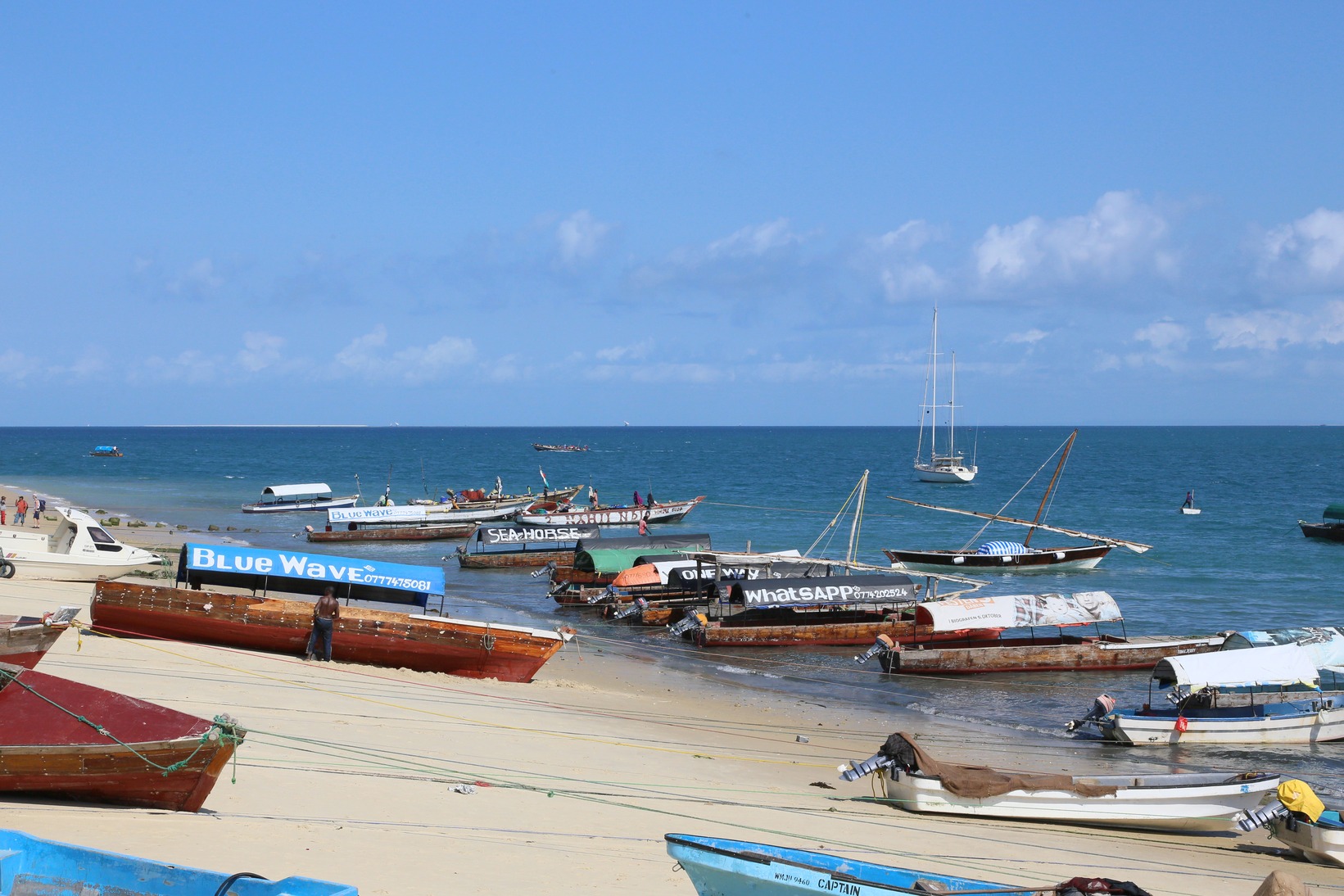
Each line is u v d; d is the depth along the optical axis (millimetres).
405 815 16000
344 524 79500
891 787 20578
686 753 23891
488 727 24016
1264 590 56719
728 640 41000
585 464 193750
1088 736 28844
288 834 14211
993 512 100562
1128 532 84625
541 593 54031
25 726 14125
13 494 109125
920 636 41031
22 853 10344
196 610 29984
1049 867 17000
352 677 28406
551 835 15672
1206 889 16766
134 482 136375
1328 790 24500
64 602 35719
